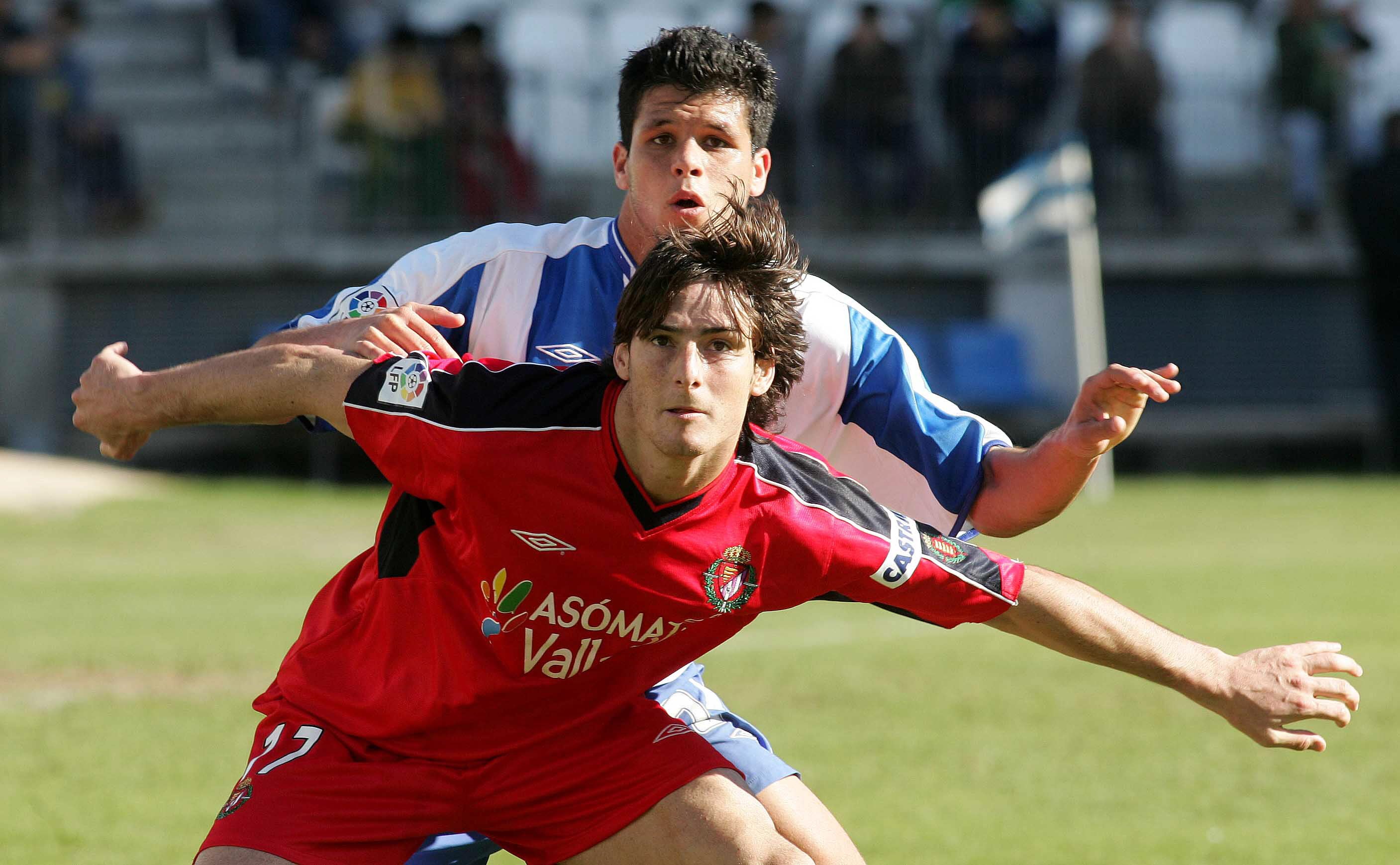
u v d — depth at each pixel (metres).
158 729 20.92
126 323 60.59
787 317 10.30
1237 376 64.38
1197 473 63.19
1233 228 67.69
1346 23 68.44
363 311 12.40
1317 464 63.84
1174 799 17.88
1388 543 41.19
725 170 12.19
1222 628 28.30
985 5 62.88
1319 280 65.69
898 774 18.86
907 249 62.72
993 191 56.50
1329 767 19.42
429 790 11.07
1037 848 15.88
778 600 11.15
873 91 62.00
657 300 9.86
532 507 10.45
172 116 67.44
